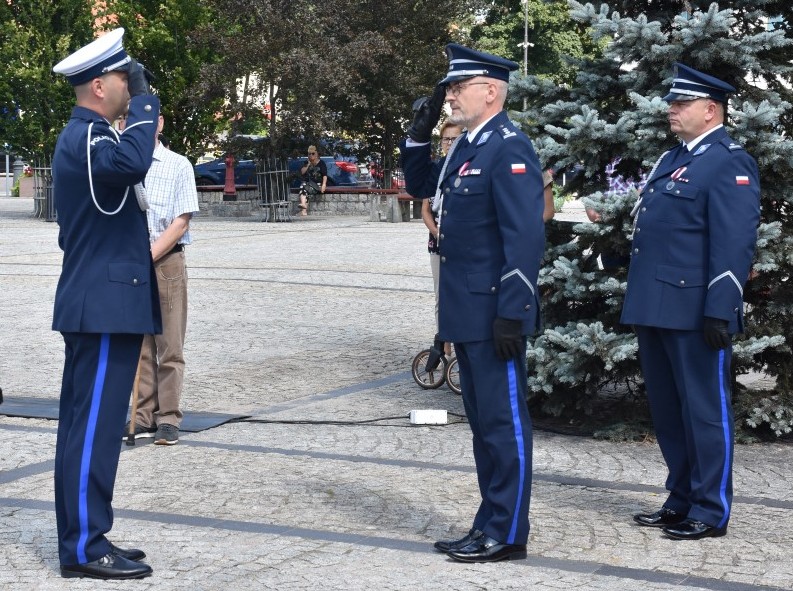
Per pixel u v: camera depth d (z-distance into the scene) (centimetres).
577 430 725
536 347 705
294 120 2688
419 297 1362
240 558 481
